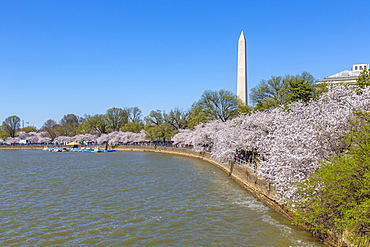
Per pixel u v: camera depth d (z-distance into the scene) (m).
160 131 121.88
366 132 20.64
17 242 24.09
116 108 157.88
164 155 105.31
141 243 23.77
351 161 19.53
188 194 39.44
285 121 32.62
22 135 186.25
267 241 23.36
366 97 27.28
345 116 23.77
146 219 29.19
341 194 19.25
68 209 32.59
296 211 24.56
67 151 142.88
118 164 76.88
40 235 25.42
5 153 130.88
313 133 24.19
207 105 95.19
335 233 20.95
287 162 24.56
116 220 28.95
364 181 18.09
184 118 117.50
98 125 154.62
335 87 33.00
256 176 37.84
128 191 41.53
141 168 67.38
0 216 30.27
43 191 41.94
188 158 91.94
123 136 143.25
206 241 23.91
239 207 32.81
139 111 165.00
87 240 24.34
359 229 18.33
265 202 33.88
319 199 21.42
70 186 45.53
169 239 24.44
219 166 66.38
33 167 72.19
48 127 187.88
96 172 61.38
